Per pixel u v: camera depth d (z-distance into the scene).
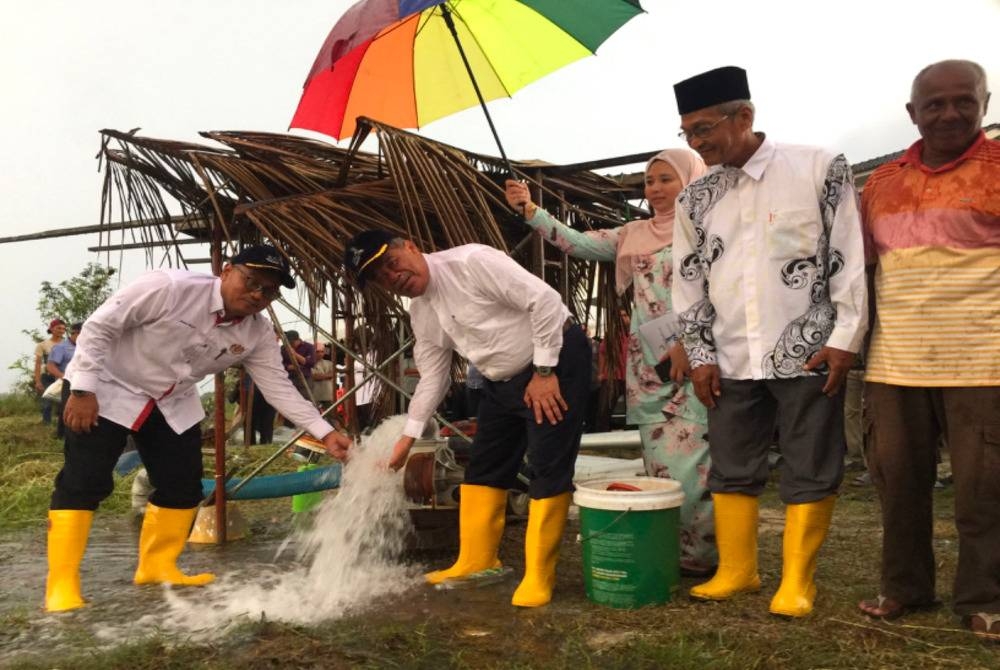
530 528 3.26
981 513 2.62
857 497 5.62
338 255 4.12
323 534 4.00
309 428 3.94
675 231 3.21
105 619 3.14
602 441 5.52
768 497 5.78
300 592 3.48
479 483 3.60
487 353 3.32
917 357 2.68
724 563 3.17
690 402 3.51
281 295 4.21
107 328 3.31
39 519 5.45
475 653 2.66
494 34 4.18
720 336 3.08
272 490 4.57
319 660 2.58
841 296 2.79
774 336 2.91
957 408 2.63
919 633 2.65
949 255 2.62
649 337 3.58
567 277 4.80
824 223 2.86
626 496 3.05
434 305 3.38
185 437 3.69
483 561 3.61
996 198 2.56
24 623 3.09
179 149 4.16
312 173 4.30
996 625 2.58
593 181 4.98
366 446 4.05
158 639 2.76
